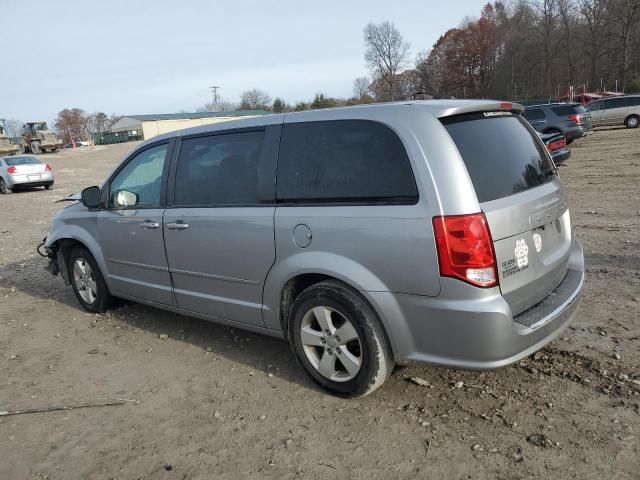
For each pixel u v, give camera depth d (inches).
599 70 2578.7
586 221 329.1
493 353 117.0
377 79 3245.6
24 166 850.1
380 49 3157.0
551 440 118.3
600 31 2529.5
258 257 149.7
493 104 135.2
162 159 181.0
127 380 163.5
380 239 124.0
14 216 576.4
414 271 120.0
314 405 140.0
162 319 214.4
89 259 218.1
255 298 155.3
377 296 125.8
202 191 166.6
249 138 155.2
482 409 131.8
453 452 117.0
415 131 122.6
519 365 151.2
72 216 221.3
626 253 251.1
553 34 2763.3
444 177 117.4
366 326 129.1
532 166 141.2
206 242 163.2
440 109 125.6
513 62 2940.5
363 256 127.3
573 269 152.3
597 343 160.7
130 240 192.2
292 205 141.6
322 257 134.0
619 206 368.8
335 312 137.0
